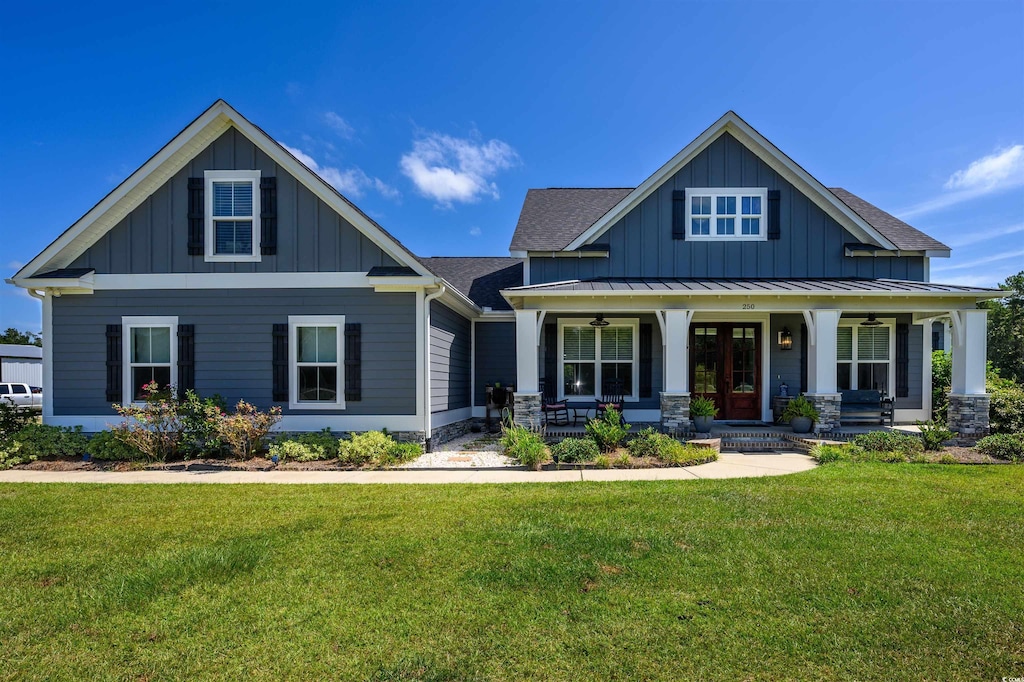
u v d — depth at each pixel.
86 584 4.23
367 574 4.37
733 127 13.09
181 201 11.23
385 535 5.34
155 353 11.28
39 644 3.36
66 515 6.17
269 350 11.11
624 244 13.23
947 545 4.96
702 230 13.20
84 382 11.20
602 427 10.27
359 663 3.11
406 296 11.02
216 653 3.23
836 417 11.23
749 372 13.62
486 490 7.35
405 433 10.95
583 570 4.39
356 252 11.09
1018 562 4.54
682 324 11.33
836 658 3.12
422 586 4.12
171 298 11.18
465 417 14.45
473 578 4.26
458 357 13.76
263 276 11.12
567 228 14.34
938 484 7.43
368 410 11.00
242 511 6.30
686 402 11.18
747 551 4.80
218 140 11.23
